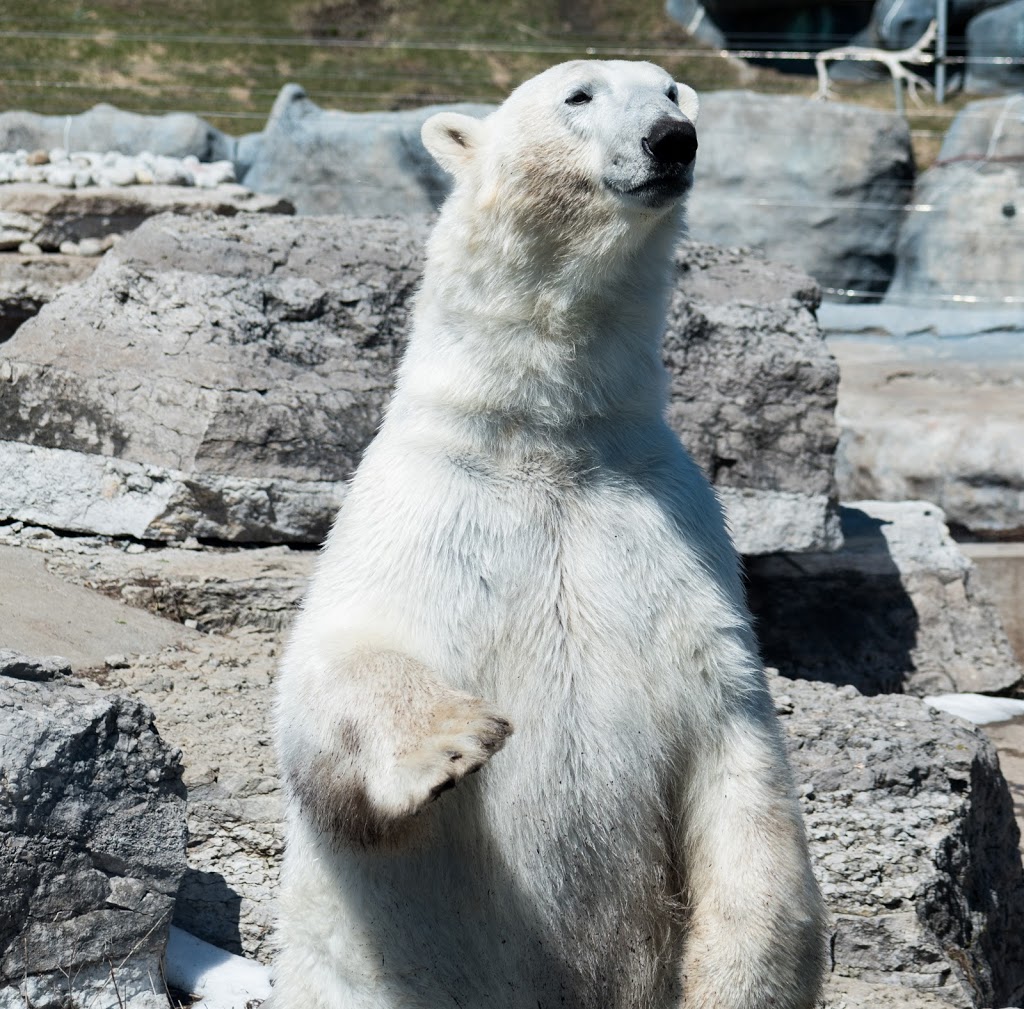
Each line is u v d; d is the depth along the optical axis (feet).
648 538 12.43
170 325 27.71
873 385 50.57
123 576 24.63
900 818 19.30
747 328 31.81
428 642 11.87
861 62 99.19
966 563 35.60
